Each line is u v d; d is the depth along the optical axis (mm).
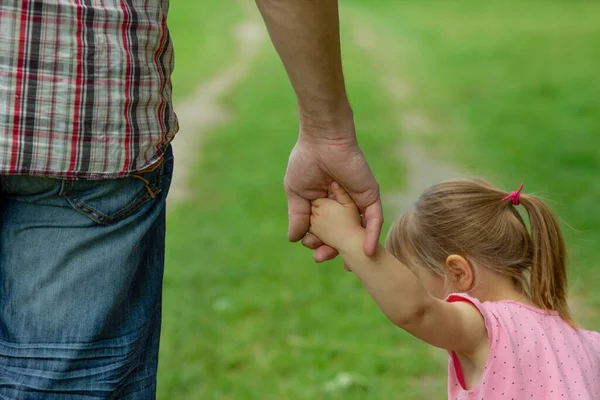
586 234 7539
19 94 1985
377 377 5012
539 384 2430
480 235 2703
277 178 10516
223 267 7129
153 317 2268
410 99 16922
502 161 11336
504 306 2535
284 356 5340
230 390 4934
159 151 2184
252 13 34906
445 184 2842
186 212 9078
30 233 2084
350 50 25062
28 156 2000
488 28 29500
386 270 2307
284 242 7855
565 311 2705
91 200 2082
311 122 2260
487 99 16641
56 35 1994
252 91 18297
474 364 2475
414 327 2340
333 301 6285
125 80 2076
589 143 12336
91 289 2100
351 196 2361
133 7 2086
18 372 2080
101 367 2133
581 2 38438
